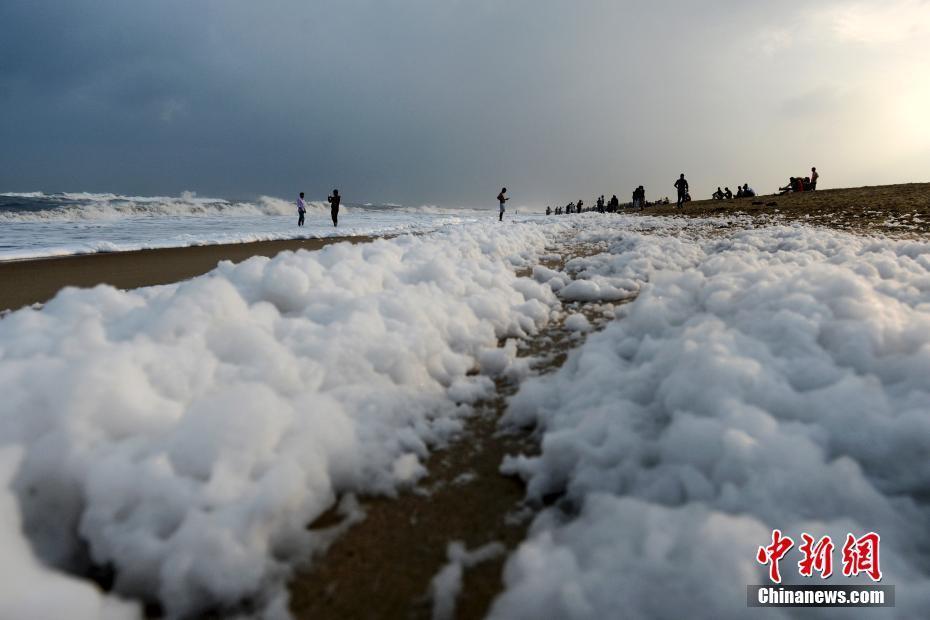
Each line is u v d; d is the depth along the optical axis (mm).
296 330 2326
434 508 1561
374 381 2109
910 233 7254
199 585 1190
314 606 1213
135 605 1175
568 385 2102
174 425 1536
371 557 1363
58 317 2311
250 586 1214
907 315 2146
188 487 1324
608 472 1486
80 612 1082
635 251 5812
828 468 1280
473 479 1704
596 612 1021
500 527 1467
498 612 1113
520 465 1682
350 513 1535
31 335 1986
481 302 3281
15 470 1311
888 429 1423
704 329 2145
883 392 1609
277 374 1878
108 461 1342
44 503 1320
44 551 1262
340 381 2031
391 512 1546
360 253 3760
